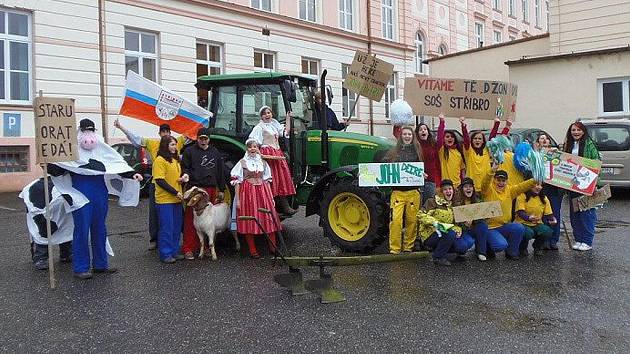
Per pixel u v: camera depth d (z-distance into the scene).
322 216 7.05
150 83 7.28
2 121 13.98
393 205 6.54
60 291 5.46
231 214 7.27
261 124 7.12
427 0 29.42
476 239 6.45
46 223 6.17
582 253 6.77
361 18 24.98
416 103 7.00
